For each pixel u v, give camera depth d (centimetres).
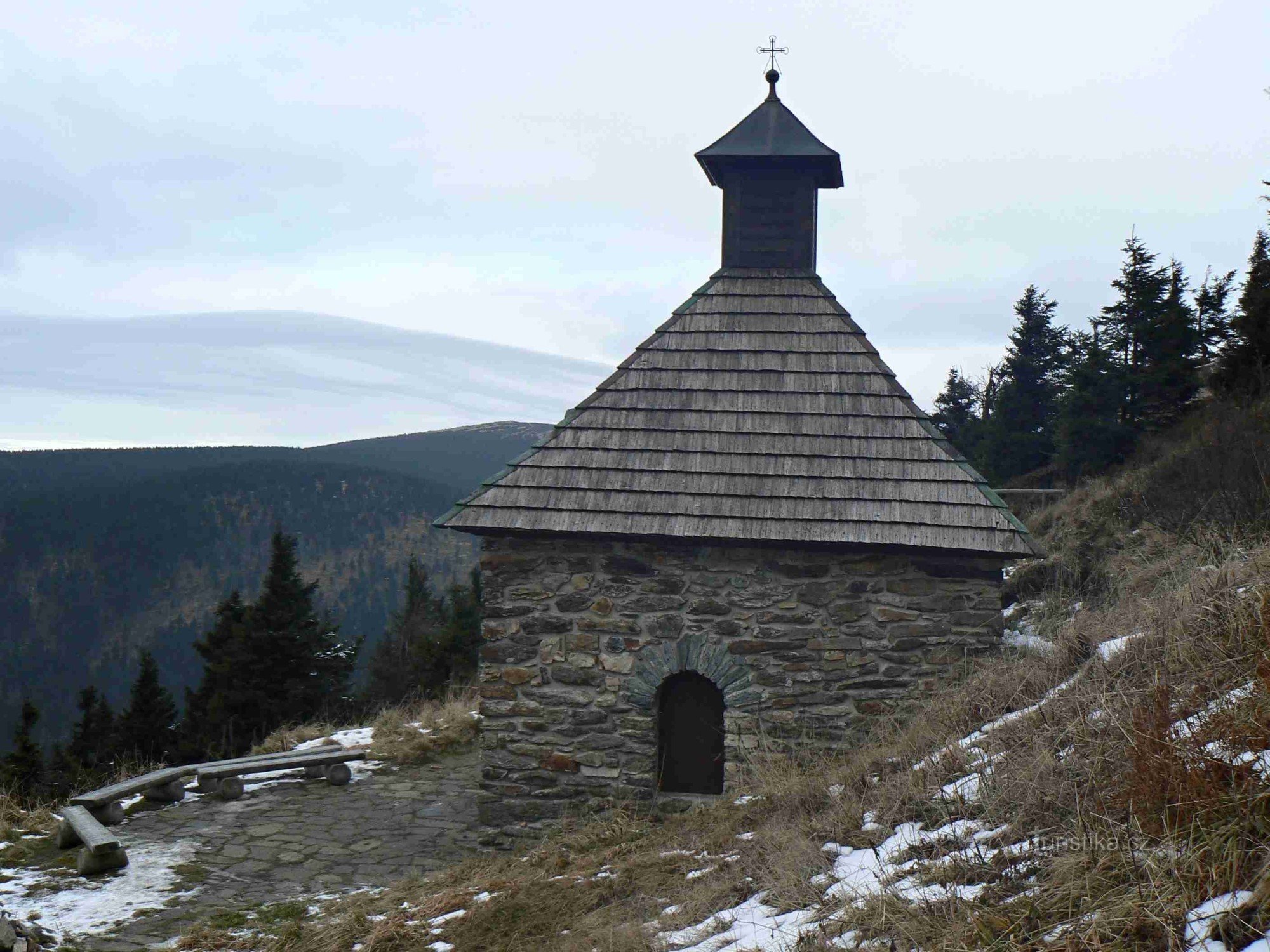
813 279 979
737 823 618
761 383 902
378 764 1091
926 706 733
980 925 327
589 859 653
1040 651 711
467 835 855
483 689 851
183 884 724
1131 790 366
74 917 656
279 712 2859
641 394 908
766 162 987
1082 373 2031
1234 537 738
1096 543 1360
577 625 841
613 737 828
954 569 796
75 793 1025
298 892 716
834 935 372
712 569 824
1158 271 2081
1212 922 273
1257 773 327
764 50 1064
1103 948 285
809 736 800
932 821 471
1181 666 481
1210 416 1583
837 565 809
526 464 873
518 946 496
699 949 409
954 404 3506
